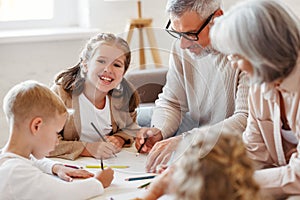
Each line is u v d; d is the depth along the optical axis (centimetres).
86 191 149
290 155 160
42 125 159
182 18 183
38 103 158
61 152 184
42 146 161
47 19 342
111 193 152
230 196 88
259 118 163
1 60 308
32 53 314
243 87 188
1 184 147
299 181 141
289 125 151
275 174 144
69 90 180
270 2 124
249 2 126
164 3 367
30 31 324
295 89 135
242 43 123
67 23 349
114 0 333
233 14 126
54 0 341
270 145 164
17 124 158
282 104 150
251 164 93
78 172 166
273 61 123
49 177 150
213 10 182
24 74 315
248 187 90
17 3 333
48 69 320
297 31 124
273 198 144
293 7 304
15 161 151
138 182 158
